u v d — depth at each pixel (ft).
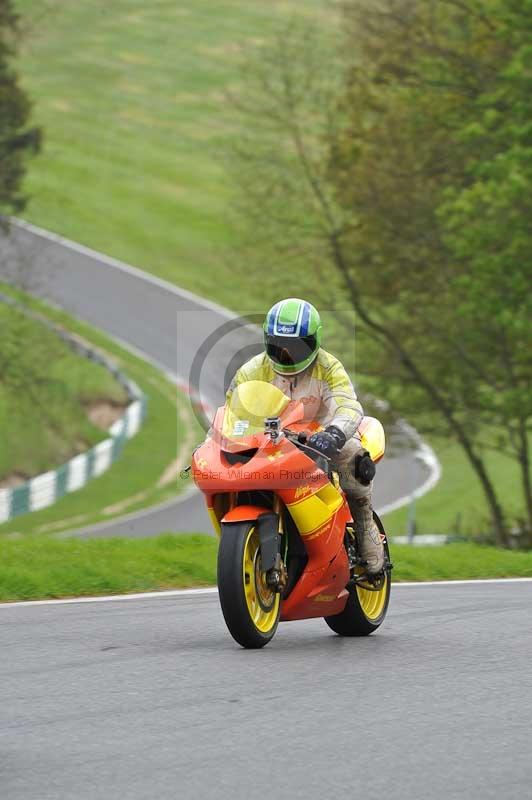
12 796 41.52
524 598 94.58
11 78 379.76
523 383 286.46
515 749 48.55
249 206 294.87
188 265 524.11
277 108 296.71
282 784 43.27
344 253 290.35
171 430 372.99
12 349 354.13
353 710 54.70
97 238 537.24
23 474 341.82
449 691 59.11
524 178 250.37
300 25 305.73
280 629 80.12
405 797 42.04
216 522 72.64
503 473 364.79
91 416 384.06
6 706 54.34
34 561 103.24
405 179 283.38
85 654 66.59
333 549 71.97
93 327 449.48
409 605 90.58
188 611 83.25
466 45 286.46
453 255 272.51
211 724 51.62
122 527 282.56
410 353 287.28
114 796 41.63
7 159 390.42
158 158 642.63
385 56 289.94
